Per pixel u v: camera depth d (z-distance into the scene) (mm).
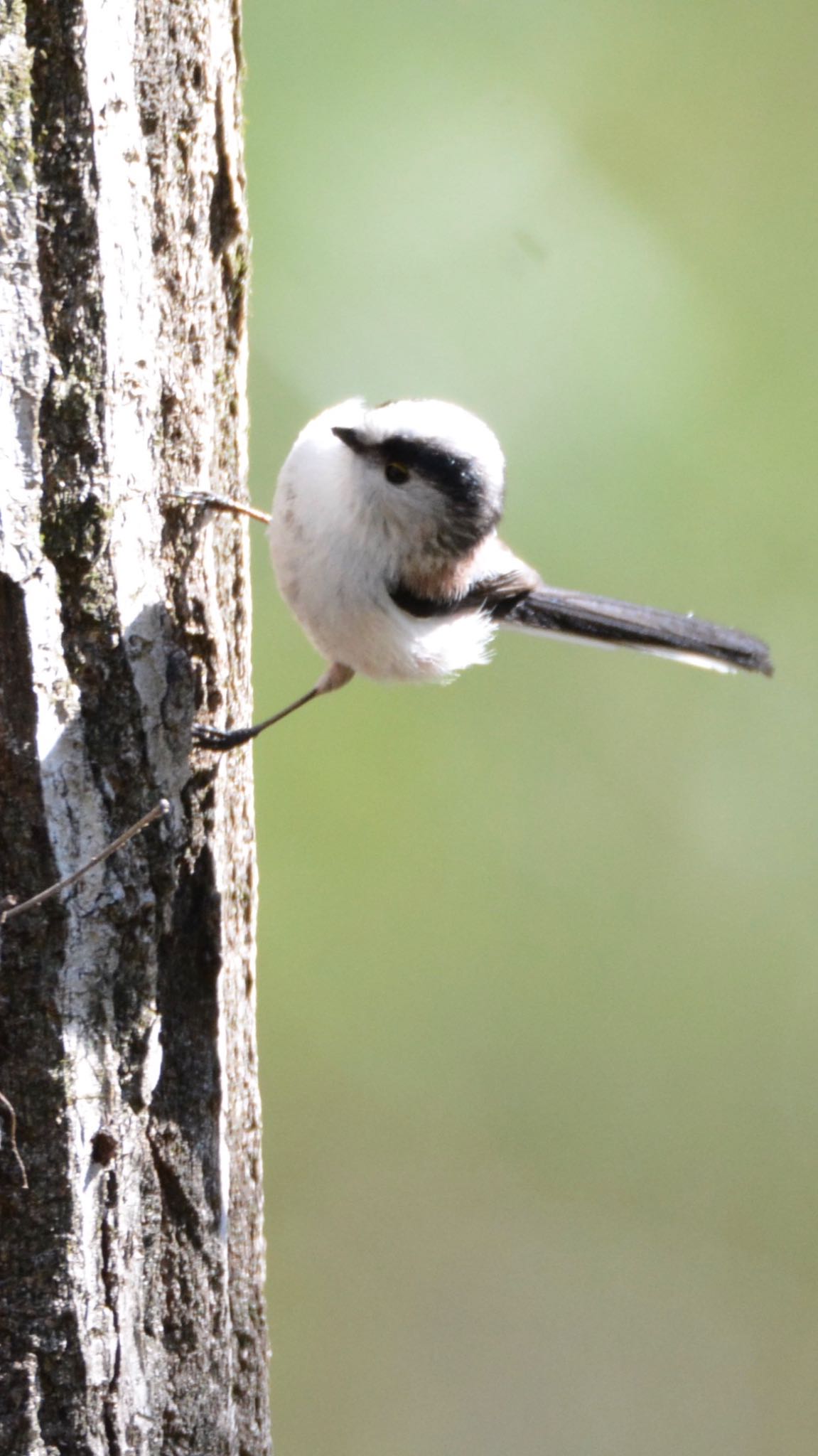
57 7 5094
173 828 5660
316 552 7621
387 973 13414
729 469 12781
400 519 7621
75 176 5211
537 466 12453
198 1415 5762
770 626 13406
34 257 5141
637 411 12555
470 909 13492
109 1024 5434
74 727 5332
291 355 12148
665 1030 13867
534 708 14094
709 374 12719
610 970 14047
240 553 6426
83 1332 5320
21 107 5051
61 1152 5262
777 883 14133
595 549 12633
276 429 12250
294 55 11906
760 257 13023
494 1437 12820
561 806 13930
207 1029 5875
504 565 8891
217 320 6176
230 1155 6262
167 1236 5711
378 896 13273
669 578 12836
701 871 14070
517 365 12406
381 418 7582
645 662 14344
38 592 5219
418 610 8055
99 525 5367
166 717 5621
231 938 6309
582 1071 14023
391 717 13312
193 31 5719
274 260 12023
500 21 12523
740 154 13086
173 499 5848
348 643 7949
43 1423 5262
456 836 13516
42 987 5238
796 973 14148
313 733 13008
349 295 12188
